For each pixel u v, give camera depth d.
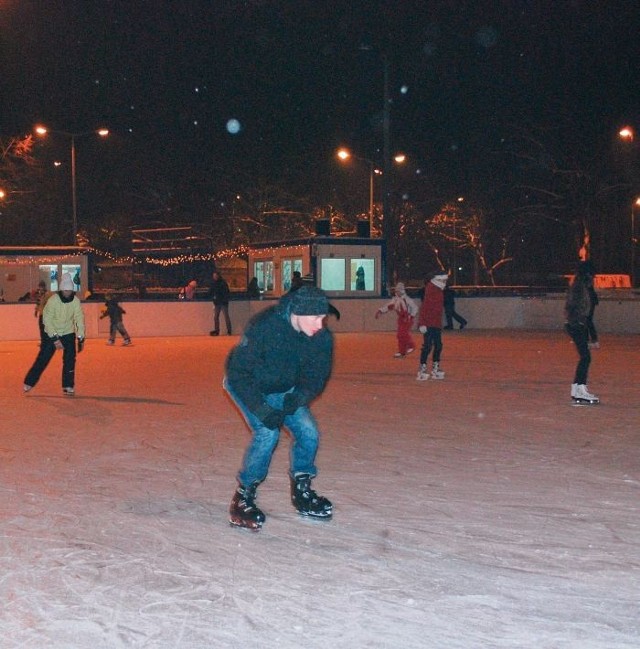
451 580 5.77
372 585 5.68
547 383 16.02
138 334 30.42
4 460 9.42
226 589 5.59
